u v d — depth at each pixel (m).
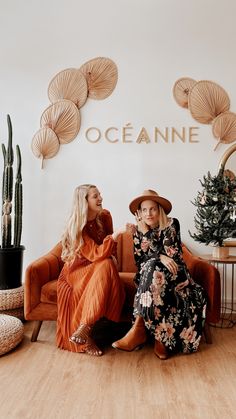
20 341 2.25
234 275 3.00
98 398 1.65
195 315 2.15
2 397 1.65
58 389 1.73
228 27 2.99
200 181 2.94
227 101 2.99
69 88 3.11
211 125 3.01
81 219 2.31
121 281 2.31
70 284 2.26
